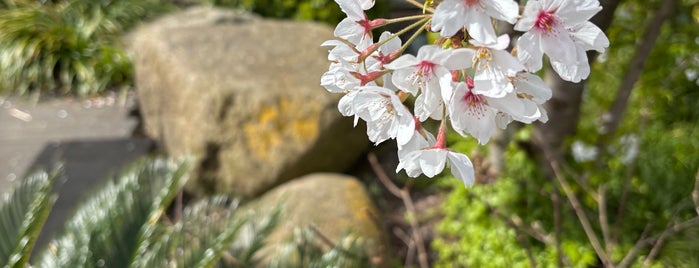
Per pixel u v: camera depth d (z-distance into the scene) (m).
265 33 5.46
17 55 7.31
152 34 5.53
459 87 0.96
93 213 2.82
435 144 1.09
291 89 4.60
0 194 4.93
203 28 5.52
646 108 3.91
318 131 4.51
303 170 4.59
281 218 3.37
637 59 3.72
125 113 6.70
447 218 4.12
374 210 3.77
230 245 2.81
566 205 3.77
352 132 4.71
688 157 3.92
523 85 1.00
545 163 3.84
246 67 4.89
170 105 5.04
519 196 3.84
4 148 5.78
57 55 7.46
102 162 5.33
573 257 3.51
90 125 6.38
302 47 5.27
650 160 3.87
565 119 3.75
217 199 3.20
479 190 3.94
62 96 7.19
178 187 2.96
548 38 0.95
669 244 3.43
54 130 6.25
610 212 3.80
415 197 4.71
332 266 2.81
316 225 3.51
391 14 6.08
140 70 5.57
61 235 2.96
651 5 3.83
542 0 0.95
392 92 1.04
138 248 2.70
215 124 4.57
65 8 8.22
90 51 7.59
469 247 3.81
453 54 0.95
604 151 3.92
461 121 0.98
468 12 0.92
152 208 2.83
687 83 4.27
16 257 2.57
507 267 3.54
